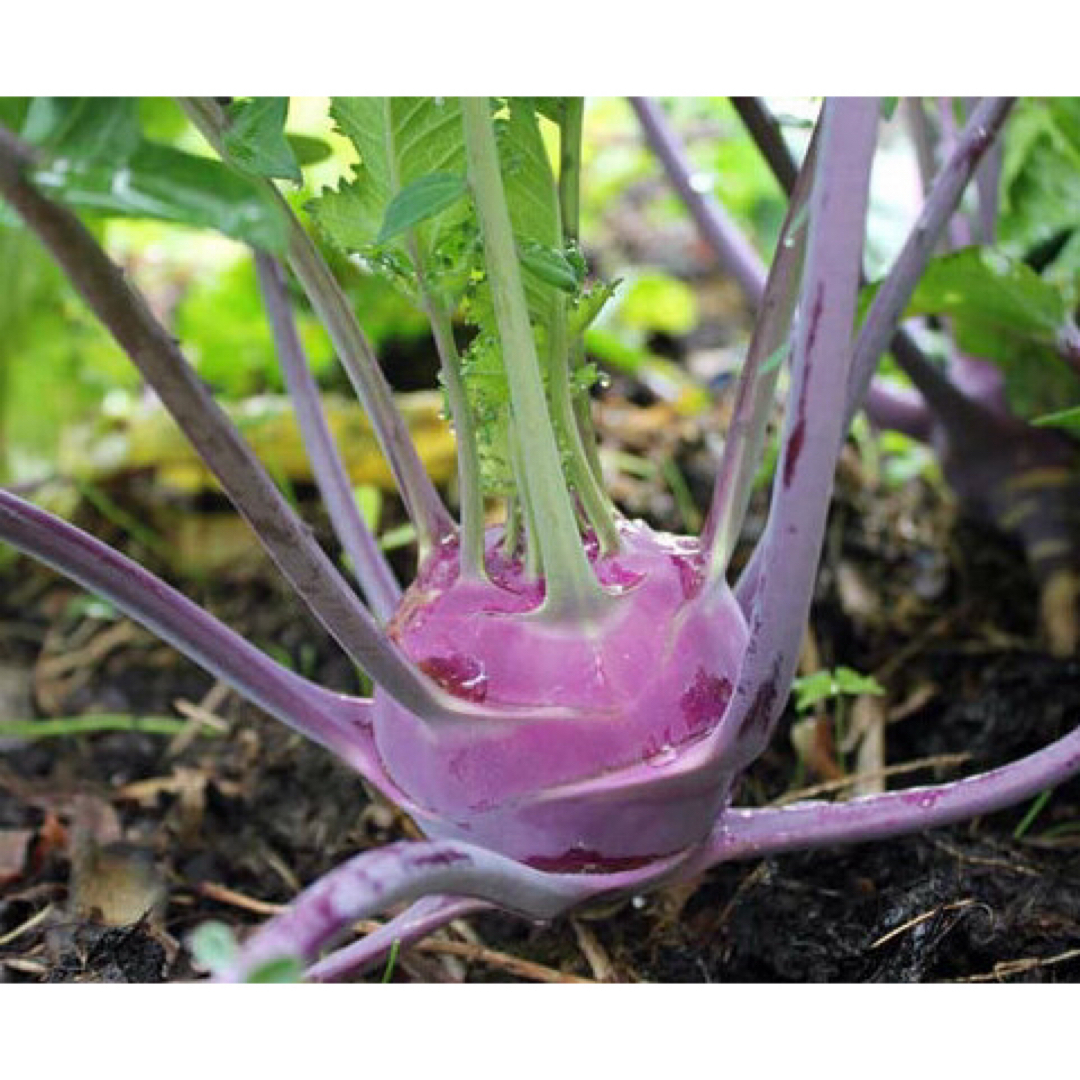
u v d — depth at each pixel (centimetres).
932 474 55
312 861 41
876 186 49
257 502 24
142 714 49
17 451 62
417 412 58
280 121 28
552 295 29
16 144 20
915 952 33
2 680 51
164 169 21
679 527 55
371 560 35
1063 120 42
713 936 36
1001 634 48
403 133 29
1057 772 30
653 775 28
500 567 31
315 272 30
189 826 41
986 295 40
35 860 40
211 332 60
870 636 49
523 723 28
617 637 29
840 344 24
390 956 30
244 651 30
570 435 29
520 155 29
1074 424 35
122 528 59
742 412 30
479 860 25
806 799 41
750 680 27
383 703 30
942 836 37
